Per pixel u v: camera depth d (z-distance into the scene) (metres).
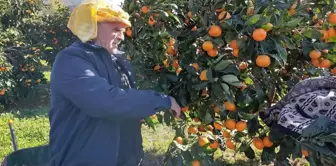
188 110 2.65
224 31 2.20
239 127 2.32
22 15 9.20
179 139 2.55
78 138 2.13
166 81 2.55
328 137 1.95
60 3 10.84
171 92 2.54
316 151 2.02
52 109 2.18
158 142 5.34
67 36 10.51
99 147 2.12
